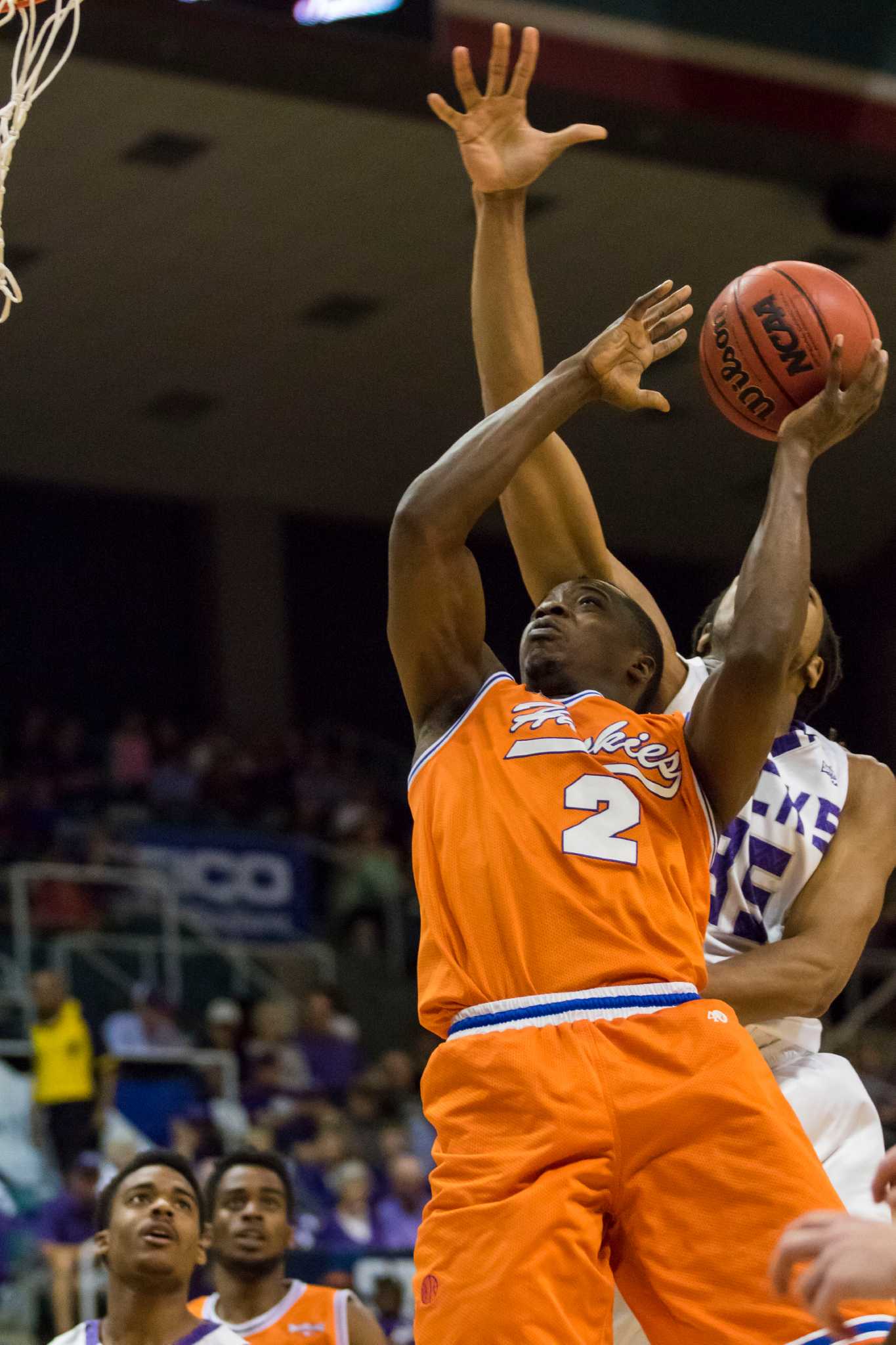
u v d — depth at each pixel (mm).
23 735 20062
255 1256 5770
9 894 15461
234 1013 13930
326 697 22625
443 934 3002
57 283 17594
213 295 18078
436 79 14828
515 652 21844
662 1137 2797
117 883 15898
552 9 14875
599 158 15797
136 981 14984
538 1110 2791
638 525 22719
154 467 21531
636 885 2959
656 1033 2850
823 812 3770
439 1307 2770
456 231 17344
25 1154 11516
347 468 21891
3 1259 10312
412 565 3129
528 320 3883
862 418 3252
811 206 16875
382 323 18812
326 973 16797
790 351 3377
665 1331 2816
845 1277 1796
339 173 16203
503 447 3137
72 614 21609
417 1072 16250
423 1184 11977
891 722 22656
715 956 3758
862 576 23250
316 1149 12266
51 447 20875
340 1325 5773
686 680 3865
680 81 15281
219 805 19484
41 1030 11898
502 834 2988
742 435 20547
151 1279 5074
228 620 21953
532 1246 2719
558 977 2891
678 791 3078
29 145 15352
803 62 15734
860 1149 3627
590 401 3209
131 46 14023
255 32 14195
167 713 21812
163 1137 12406
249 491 22234
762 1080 2877
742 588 3078
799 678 3945
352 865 18156
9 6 5254
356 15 14406
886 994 17953
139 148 15578
